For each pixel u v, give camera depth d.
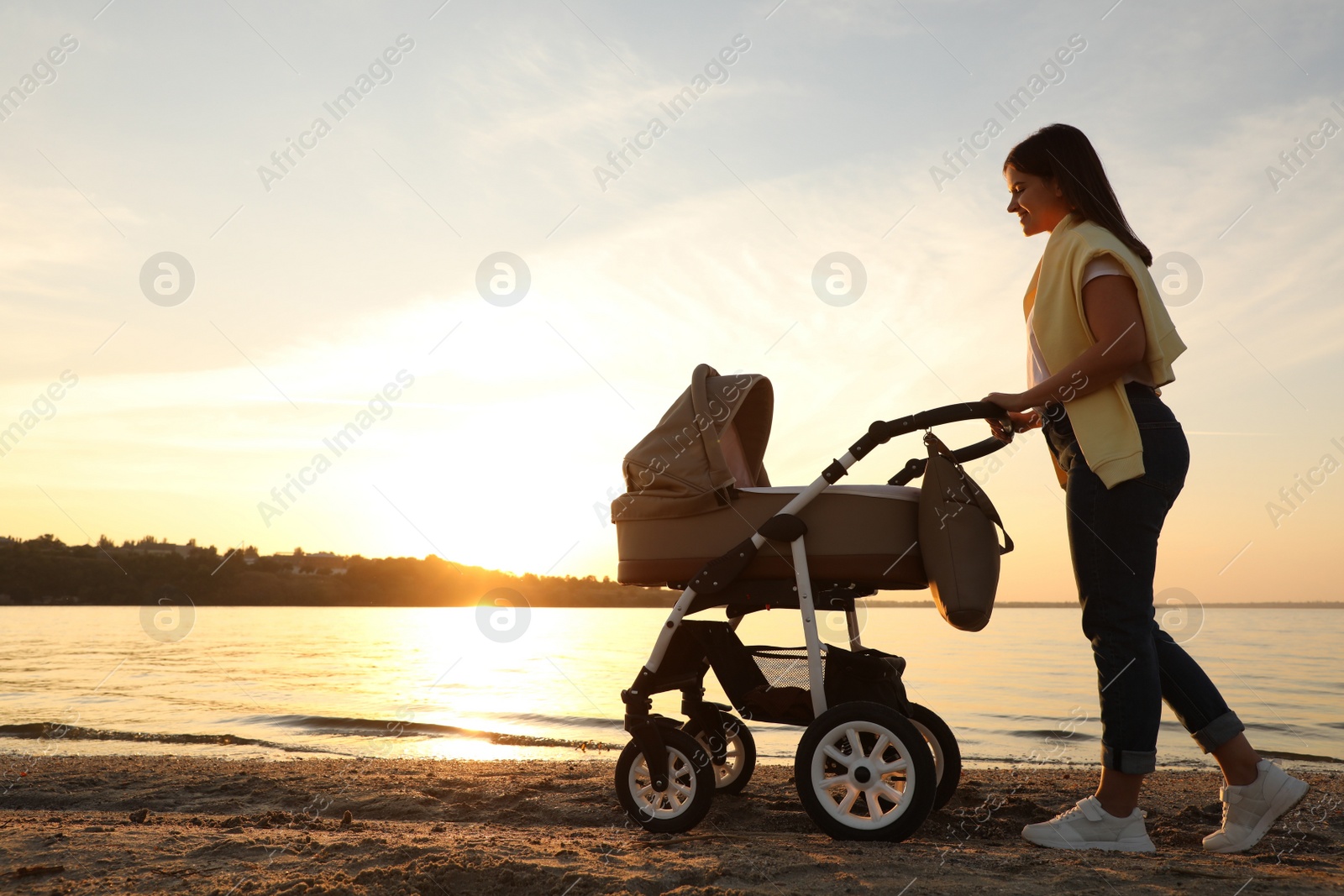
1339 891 1.90
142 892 1.85
